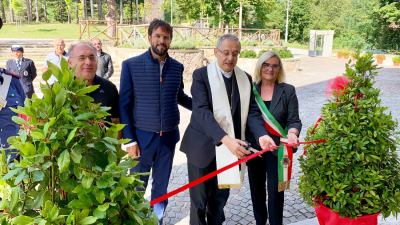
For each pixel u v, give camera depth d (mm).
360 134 2559
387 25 29828
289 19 43000
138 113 3260
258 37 23469
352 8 41906
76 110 1377
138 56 3283
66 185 1317
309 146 2812
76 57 2654
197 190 3072
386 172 2600
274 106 3051
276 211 3129
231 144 2598
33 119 1306
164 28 3131
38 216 1273
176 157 5758
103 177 1323
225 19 32375
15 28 37656
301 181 2877
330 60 24562
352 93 2611
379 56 22562
